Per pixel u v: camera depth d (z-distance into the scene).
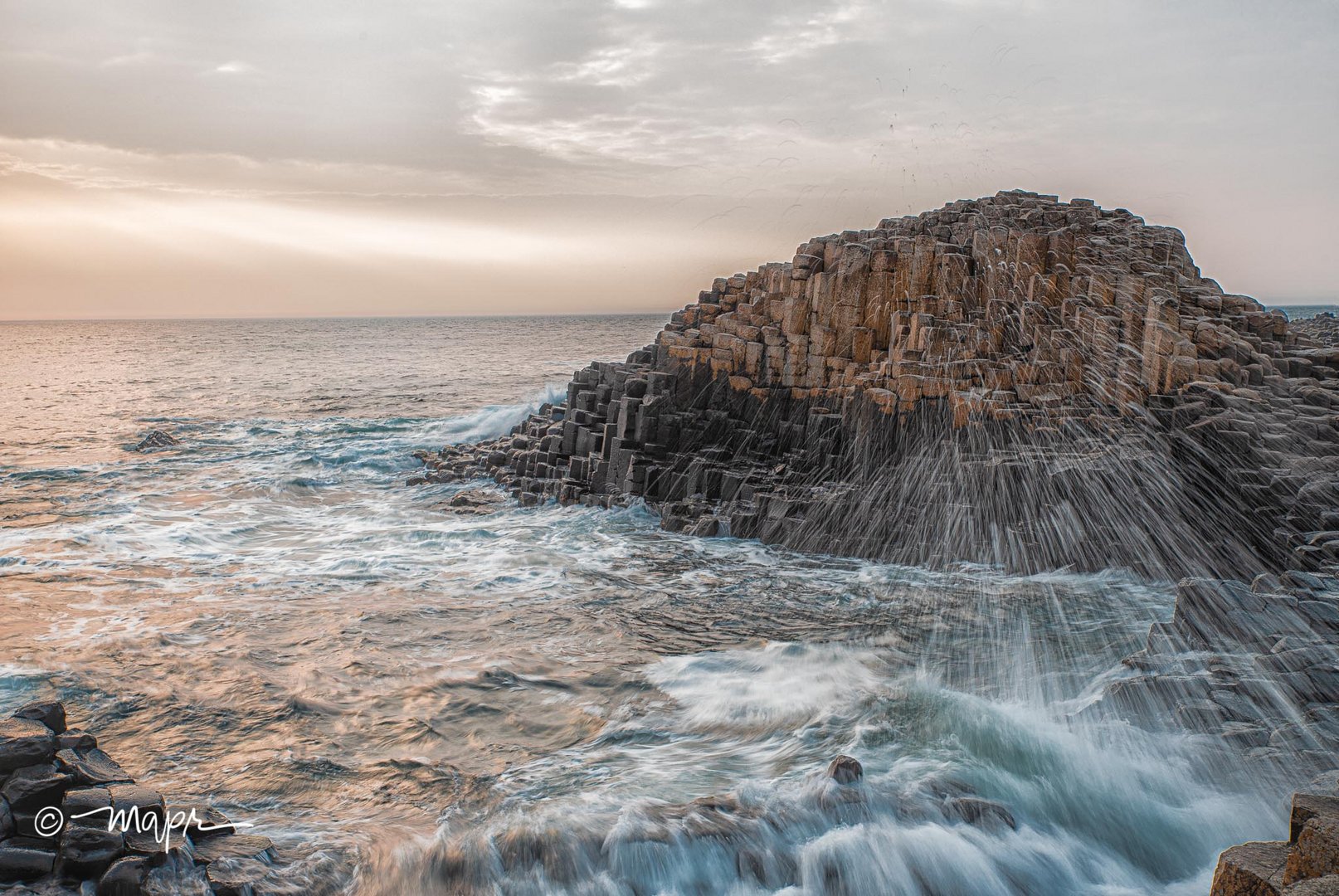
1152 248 22.70
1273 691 8.76
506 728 9.80
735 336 22.62
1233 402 17.31
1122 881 6.98
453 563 16.80
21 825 6.30
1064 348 18.94
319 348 113.25
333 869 6.91
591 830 7.31
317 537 19.05
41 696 10.41
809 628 13.06
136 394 52.69
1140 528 15.34
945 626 13.00
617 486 21.48
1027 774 8.30
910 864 6.98
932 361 18.75
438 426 35.97
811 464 20.02
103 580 15.37
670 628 13.12
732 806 7.65
